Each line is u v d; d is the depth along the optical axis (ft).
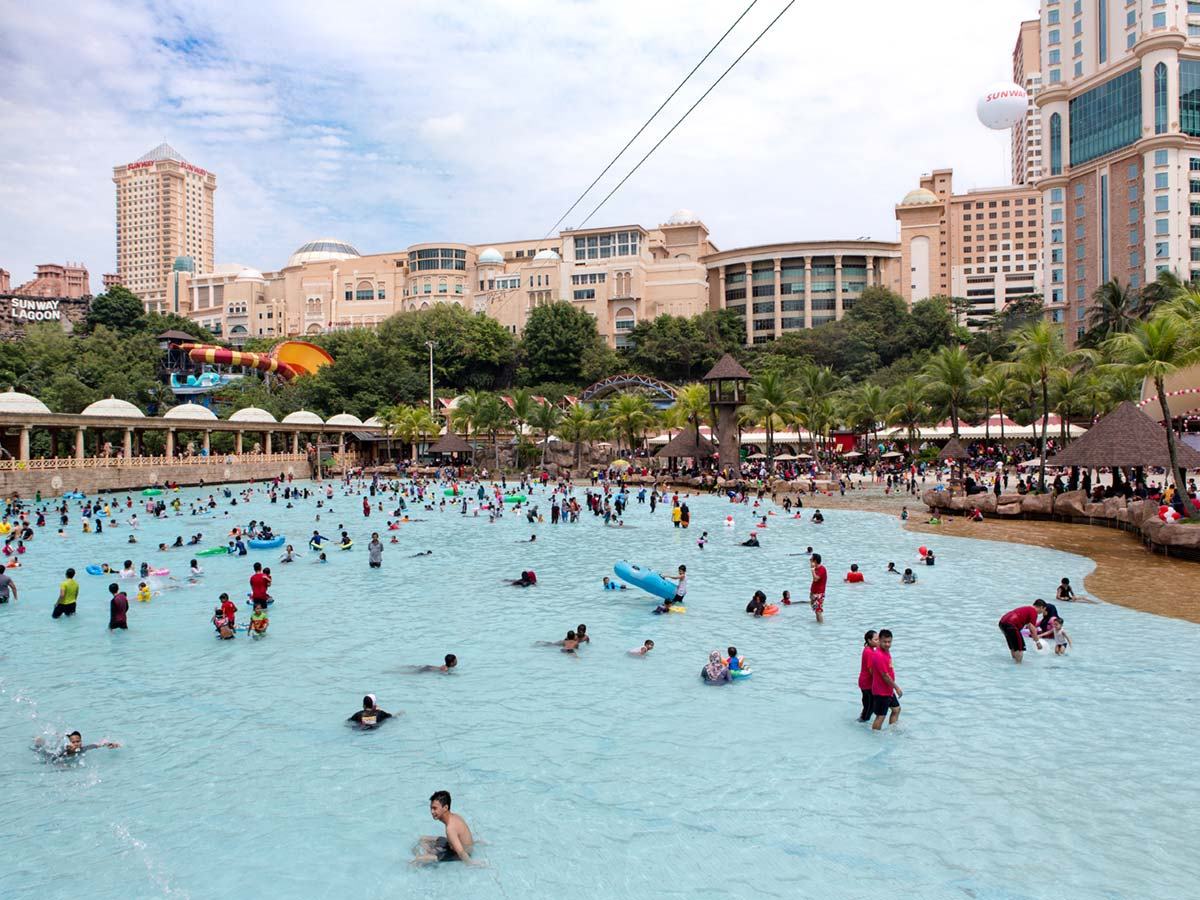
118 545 130.52
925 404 267.80
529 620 77.20
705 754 44.57
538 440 318.65
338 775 42.50
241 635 72.08
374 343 417.69
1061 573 94.68
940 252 608.60
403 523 162.40
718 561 110.93
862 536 131.23
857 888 31.60
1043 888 31.35
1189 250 321.11
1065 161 368.48
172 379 388.98
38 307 595.88
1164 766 41.93
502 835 36.09
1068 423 258.37
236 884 32.45
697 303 490.08
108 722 50.49
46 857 34.65
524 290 499.92
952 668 58.95
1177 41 318.24
